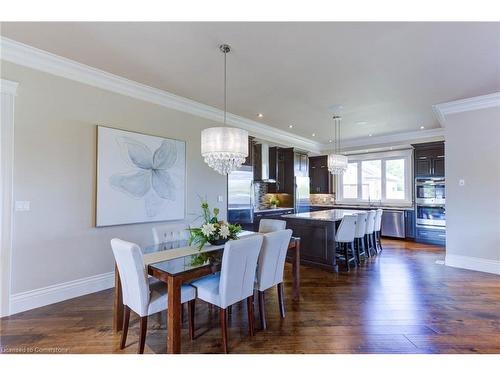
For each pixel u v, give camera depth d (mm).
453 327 2494
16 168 2754
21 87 2793
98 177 3365
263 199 7074
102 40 2623
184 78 3510
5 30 2463
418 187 6555
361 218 4625
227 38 2564
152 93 3943
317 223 4453
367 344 2227
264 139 6281
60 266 3076
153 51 2828
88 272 3311
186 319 2717
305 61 3006
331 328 2492
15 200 2748
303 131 6516
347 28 2381
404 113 4980
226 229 2729
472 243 4273
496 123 4066
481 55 2857
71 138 3166
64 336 2342
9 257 2709
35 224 2887
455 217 4438
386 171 7691
